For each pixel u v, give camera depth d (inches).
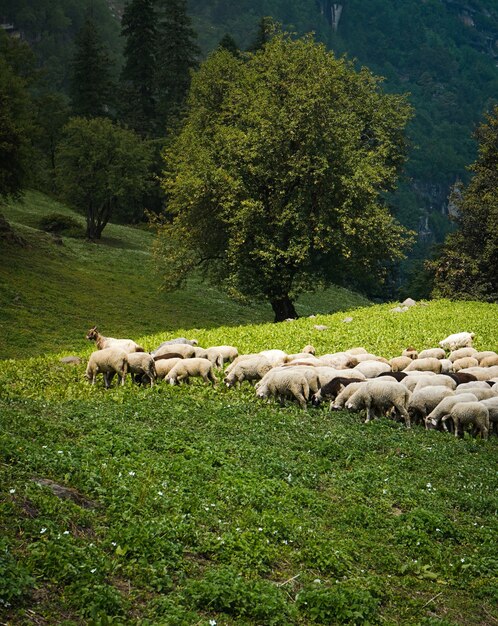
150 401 792.9
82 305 2052.2
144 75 4202.8
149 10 4160.9
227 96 2057.1
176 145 2063.2
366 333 1317.7
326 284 1930.4
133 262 2679.6
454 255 2169.0
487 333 1341.0
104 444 574.9
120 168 2915.8
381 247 1831.9
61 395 831.1
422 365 997.8
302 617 375.9
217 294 2534.5
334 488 571.5
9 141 2288.4
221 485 519.8
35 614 322.3
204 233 1866.4
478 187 2250.2
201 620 343.9
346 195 1761.8
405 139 2317.9
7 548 355.3
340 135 1793.8
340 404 839.7
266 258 1684.3
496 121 2277.3
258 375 917.2
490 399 789.9
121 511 440.5
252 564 417.4
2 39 3112.7
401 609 407.8
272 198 1793.8
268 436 690.2
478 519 547.2
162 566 384.5
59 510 411.8
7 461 469.7
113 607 337.1
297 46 1957.4
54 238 2642.7
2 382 884.0
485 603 429.4
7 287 1979.6
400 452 695.1
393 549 481.4
